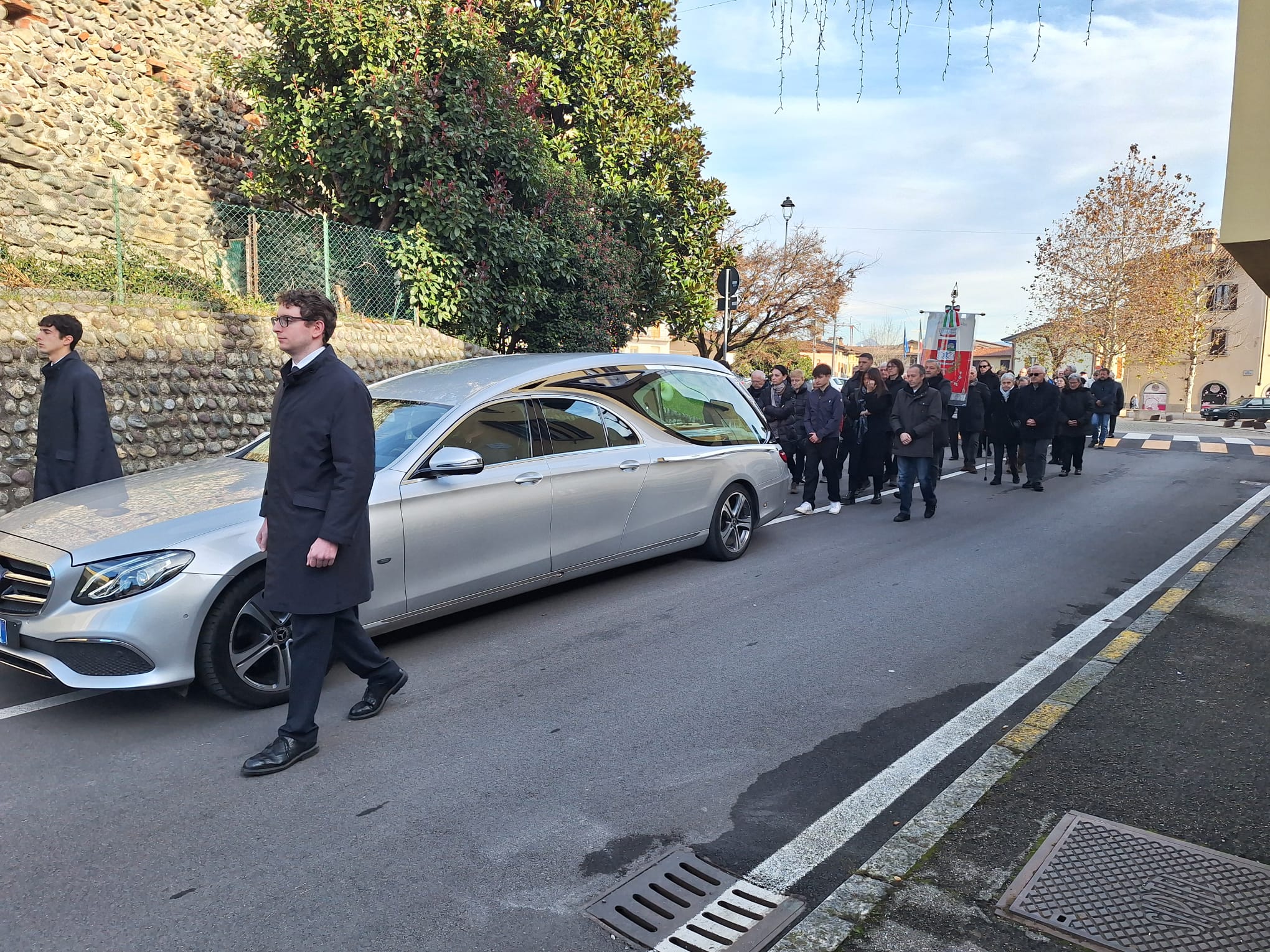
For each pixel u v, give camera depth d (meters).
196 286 10.34
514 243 12.47
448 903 2.66
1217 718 3.92
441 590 4.88
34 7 10.29
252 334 9.85
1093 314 39.75
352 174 11.66
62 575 3.75
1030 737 3.75
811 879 2.81
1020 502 10.68
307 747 3.60
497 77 12.34
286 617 4.18
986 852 2.87
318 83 11.70
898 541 8.09
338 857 2.90
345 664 4.30
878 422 10.31
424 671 4.61
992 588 6.38
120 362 8.44
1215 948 2.38
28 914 2.58
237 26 13.48
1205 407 37.69
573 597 6.06
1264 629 5.21
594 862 2.89
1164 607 5.72
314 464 3.45
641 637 5.19
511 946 2.47
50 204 10.37
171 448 8.88
